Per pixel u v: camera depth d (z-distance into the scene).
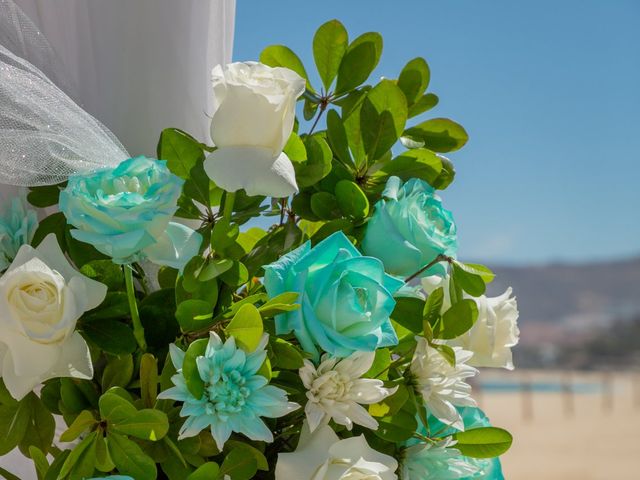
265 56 0.91
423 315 0.80
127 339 0.75
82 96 0.91
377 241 0.81
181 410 0.69
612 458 14.87
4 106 0.77
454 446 0.82
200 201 0.81
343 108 0.91
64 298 0.70
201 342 0.69
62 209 0.70
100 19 0.91
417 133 0.94
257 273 0.82
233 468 0.72
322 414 0.71
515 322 0.86
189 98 0.92
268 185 0.72
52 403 0.76
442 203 0.84
